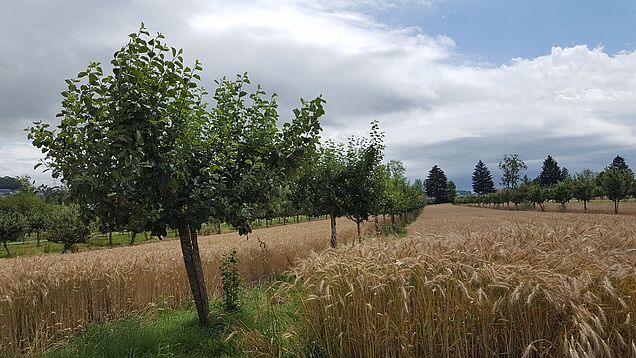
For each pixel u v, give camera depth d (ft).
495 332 14.87
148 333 22.22
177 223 23.47
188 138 21.85
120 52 20.72
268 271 45.60
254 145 25.30
